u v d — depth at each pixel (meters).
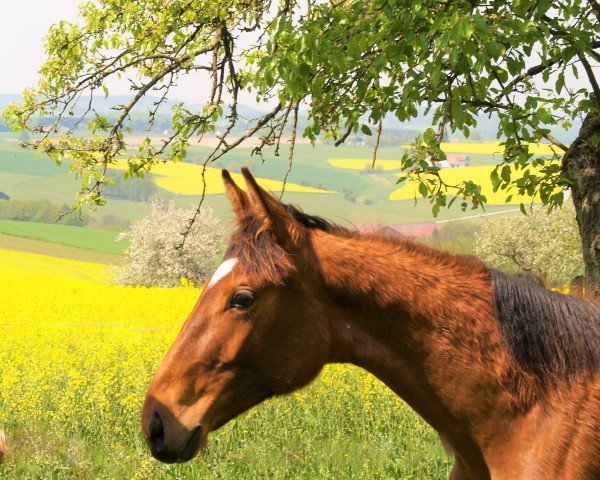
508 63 5.50
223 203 83.56
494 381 3.00
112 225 78.38
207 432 2.99
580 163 6.25
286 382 3.01
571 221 32.53
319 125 6.91
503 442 2.99
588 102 6.27
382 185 96.62
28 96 7.91
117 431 7.84
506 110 6.12
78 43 8.12
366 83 6.30
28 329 15.87
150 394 3.00
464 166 98.50
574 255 32.34
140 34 7.91
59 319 19.42
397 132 123.19
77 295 23.81
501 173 6.32
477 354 3.03
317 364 3.04
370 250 3.12
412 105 6.34
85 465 6.77
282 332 2.99
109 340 13.48
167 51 8.09
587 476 2.87
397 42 5.90
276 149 7.00
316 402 8.61
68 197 91.69
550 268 32.47
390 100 6.45
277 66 5.89
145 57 7.79
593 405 2.92
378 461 6.91
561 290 3.61
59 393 8.95
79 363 11.15
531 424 2.96
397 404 8.59
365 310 3.06
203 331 2.99
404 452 7.20
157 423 2.96
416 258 3.15
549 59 6.19
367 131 6.72
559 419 2.92
